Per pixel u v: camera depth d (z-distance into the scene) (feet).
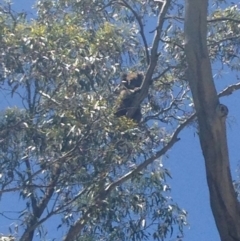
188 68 33.04
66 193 36.70
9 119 34.63
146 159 37.58
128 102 39.47
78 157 34.76
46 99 34.88
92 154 34.78
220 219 31.65
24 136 34.60
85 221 36.40
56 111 34.71
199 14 33.19
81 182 35.35
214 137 31.94
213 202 31.81
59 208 36.04
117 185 36.81
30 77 34.71
